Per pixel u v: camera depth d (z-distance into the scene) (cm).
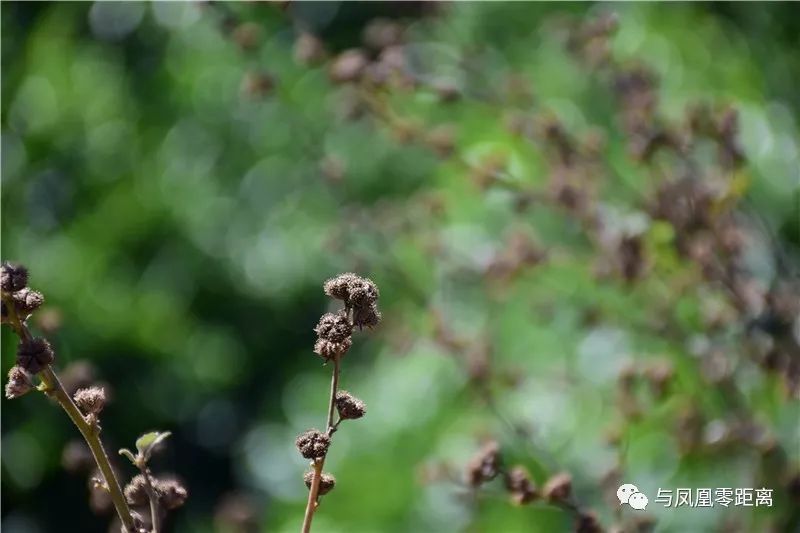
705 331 118
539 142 121
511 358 168
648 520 107
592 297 139
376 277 145
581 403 154
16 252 252
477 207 174
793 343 114
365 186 234
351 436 212
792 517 120
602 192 121
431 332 122
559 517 178
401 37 125
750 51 202
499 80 130
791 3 203
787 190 178
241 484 258
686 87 191
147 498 91
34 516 249
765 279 122
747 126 181
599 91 168
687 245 114
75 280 255
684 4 204
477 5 212
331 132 231
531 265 122
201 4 121
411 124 123
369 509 200
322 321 88
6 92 260
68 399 87
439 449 186
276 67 210
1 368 233
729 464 122
